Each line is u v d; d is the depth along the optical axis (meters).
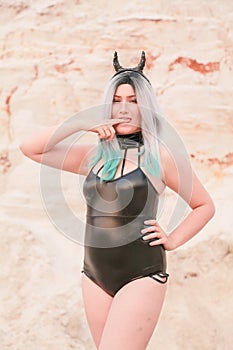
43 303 6.54
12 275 6.82
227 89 8.77
